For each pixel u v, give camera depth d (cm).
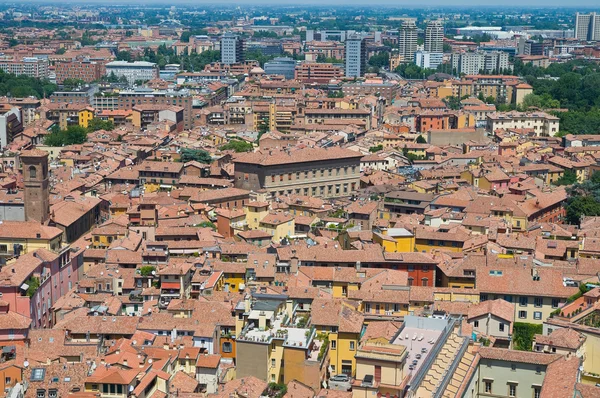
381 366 18862
